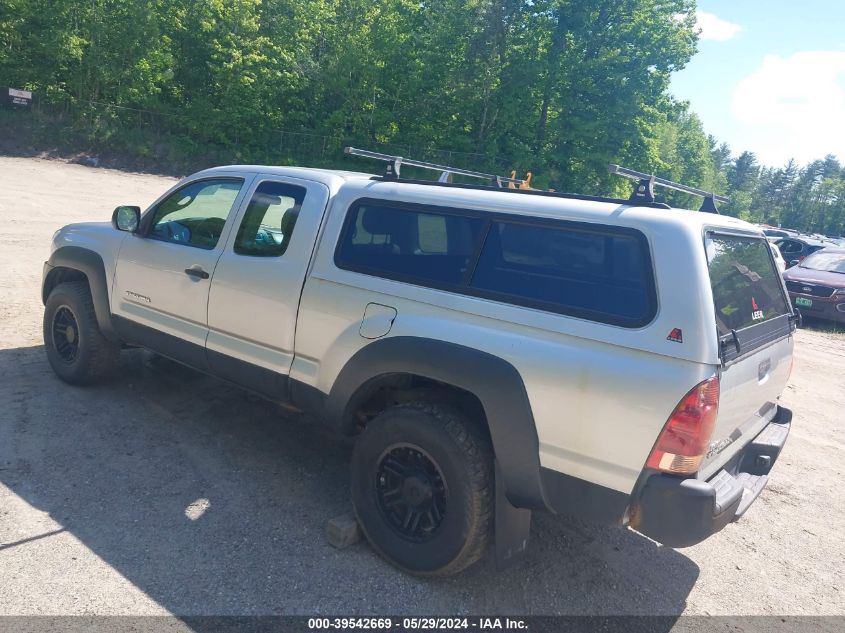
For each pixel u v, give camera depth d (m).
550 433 2.74
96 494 3.58
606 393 2.60
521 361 2.79
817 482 5.04
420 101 39.56
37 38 29.06
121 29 30.81
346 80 37.25
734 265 3.02
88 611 2.66
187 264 4.16
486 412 2.85
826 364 9.45
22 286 7.91
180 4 33.62
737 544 3.95
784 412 3.77
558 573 3.36
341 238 3.53
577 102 37.00
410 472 3.15
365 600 2.94
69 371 4.98
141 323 4.52
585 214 2.81
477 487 2.91
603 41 36.91
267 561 3.15
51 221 13.03
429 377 3.02
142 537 3.23
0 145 26.56
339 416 3.45
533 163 38.59
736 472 3.27
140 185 23.94
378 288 3.29
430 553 3.04
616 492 2.64
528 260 2.92
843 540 4.12
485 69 37.69
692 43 36.97
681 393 2.47
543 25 37.19
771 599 3.37
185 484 3.80
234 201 4.10
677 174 66.00
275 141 37.12
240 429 4.63
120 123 31.34
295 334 3.62
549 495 2.82
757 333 3.04
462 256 3.11
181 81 35.28
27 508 3.37
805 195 146.25
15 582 2.79
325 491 3.90
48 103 29.81
